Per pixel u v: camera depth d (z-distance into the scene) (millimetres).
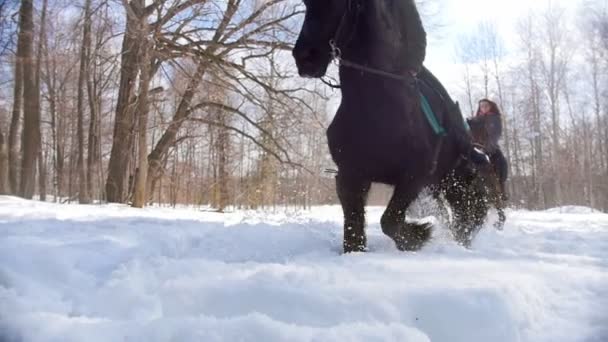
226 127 17812
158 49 16375
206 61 16625
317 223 7047
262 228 5793
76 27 16109
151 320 2125
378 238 5727
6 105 28969
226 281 2695
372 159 4371
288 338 1933
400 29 4480
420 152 4441
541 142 48562
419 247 4688
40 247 3463
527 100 49938
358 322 2170
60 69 26312
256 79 16359
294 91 16469
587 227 9281
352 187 4492
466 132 5527
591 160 49969
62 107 31672
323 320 2305
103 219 6867
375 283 2670
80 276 3131
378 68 4238
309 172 16922
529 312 2395
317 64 3992
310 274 2881
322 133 16531
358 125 4309
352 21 4141
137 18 15305
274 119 16547
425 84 5094
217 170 22984
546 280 2992
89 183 20234
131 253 3908
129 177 20547
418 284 2627
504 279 2756
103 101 22828
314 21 3992
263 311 2408
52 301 2645
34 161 20344
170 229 5516
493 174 6430
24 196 20031
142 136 16594
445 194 5754
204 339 1930
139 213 10039
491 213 6797
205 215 10906
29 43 19141
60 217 7277
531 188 49156
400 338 1979
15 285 2793
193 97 18516
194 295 2547
